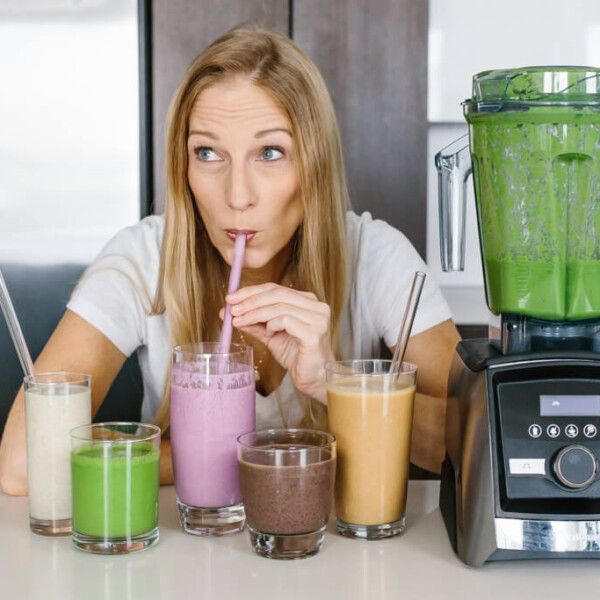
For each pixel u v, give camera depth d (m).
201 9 2.76
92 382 1.65
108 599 0.93
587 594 0.96
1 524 1.16
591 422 1.02
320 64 2.81
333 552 1.06
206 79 1.47
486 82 1.04
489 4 2.85
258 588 0.96
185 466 1.11
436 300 1.74
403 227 2.86
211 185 1.50
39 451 1.11
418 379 1.69
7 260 2.74
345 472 1.10
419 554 1.06
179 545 1.08
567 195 1.02
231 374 1.11
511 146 1.02
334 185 1.58
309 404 1.59
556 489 1.02
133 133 2.74
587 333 1.06
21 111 2.72
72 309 1.69
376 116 2.83
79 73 2.72
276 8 2.79
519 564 1.04
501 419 1.02
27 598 0.93
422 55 2.80
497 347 1.12
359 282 1.78
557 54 2.87
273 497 1.02
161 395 1.77
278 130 1.48
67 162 2.74
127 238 1.80
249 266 1.54
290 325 1.31
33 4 2.69
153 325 1.72
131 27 2.71
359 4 2.79
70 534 1.12
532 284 1.04
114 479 1.04
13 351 2.75
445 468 1.18
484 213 1.07
